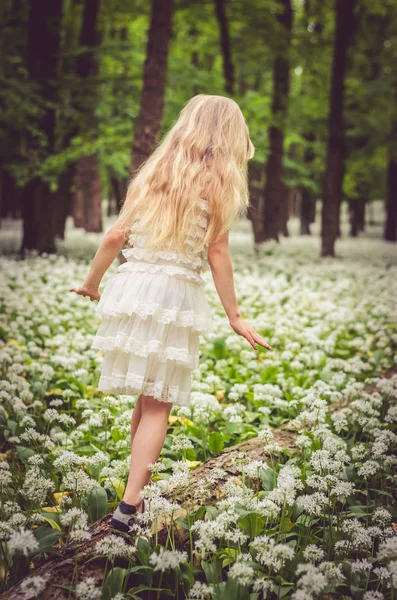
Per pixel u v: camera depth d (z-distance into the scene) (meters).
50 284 8.17
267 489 2.87
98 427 3.94
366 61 19.77
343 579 2.19
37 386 4.35
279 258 14.17
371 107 18.09
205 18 17.09
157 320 2.51
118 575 2.23
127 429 3.37
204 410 3.75
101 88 13.84
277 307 7.24
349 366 4.90
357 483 3.18
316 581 1.98
